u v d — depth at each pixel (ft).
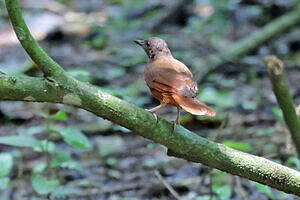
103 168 36.42
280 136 38.22
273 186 21.31
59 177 33.17
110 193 32.83
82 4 89.81
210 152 21.01
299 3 71.00
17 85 19.20
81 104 19.85
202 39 67.51
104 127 42.39
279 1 73.05
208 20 73.92
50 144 30.68
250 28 70.28
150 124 20.35
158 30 73.87
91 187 33.47
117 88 51.98
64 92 19.56
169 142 20.75
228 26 71.67
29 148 39.40
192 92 23.48
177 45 66.33
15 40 71.10
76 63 62.69
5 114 45.24
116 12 83.92
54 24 75.51
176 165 36.22
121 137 41.98
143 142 40.60
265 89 51.03
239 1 76.79
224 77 55.26
